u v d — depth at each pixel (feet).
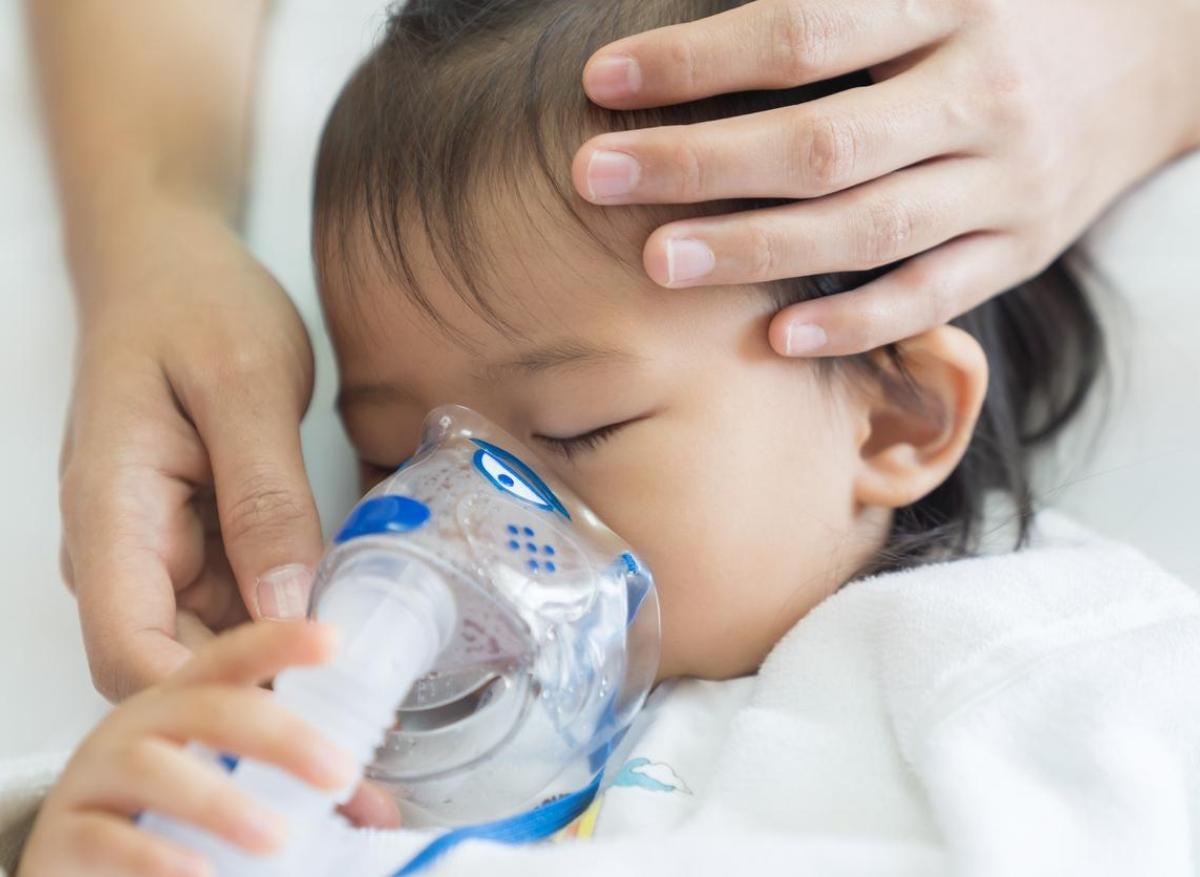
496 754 2.57
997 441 4.00
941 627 2.96
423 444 2.89
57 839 2.01
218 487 3.04
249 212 4.65
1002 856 2.37
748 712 3.08
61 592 4.44
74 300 4.13
